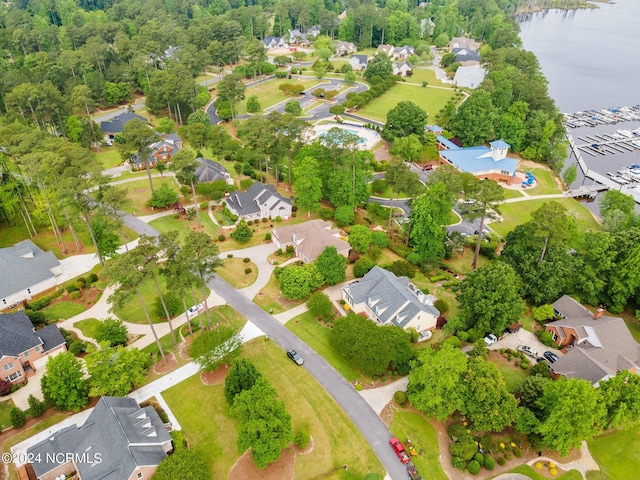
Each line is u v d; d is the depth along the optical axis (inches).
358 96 7504.9
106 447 2181.3
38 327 3159.5
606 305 3462.1
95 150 6003.9
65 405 2549.2
